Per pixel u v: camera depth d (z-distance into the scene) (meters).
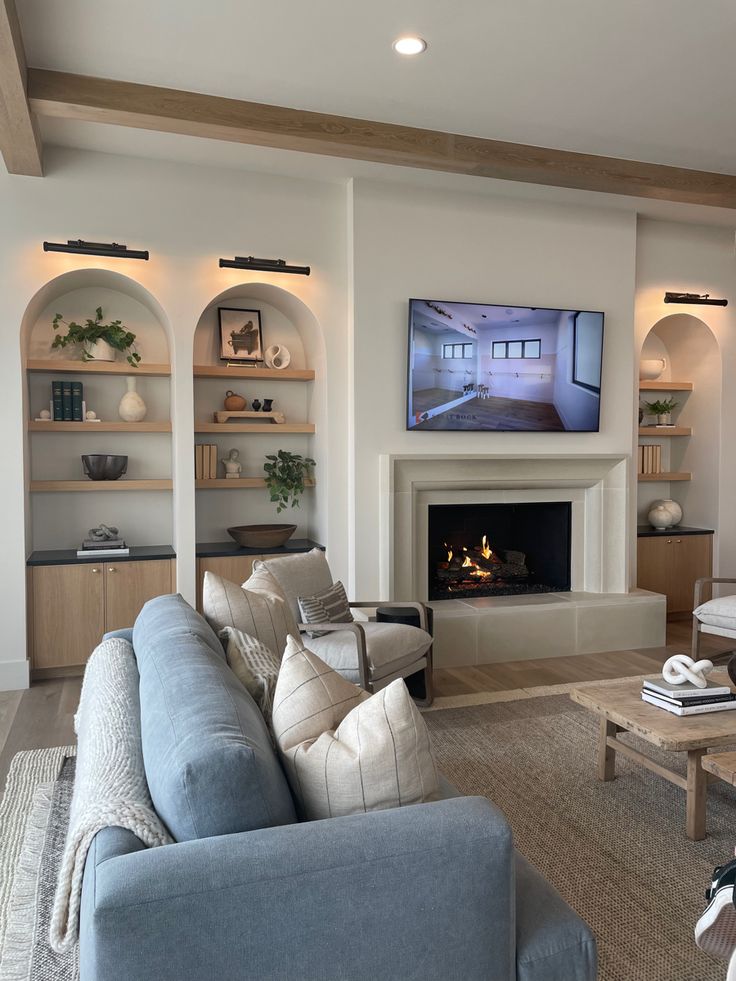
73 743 3.36
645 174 4.27
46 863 2.36
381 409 4.71
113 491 4.80
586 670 4.54
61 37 2.96
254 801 1.26
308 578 3.61
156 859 1.14
